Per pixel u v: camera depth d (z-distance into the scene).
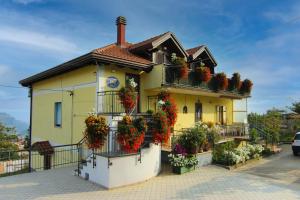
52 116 15.64
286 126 28.52
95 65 11.98
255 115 24.19
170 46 15.60
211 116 19.00
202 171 11.33
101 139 9.01
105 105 11.89
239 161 13.09
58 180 9.50
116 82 12.51
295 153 17.16
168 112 10.94
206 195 7.88
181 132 13.48
